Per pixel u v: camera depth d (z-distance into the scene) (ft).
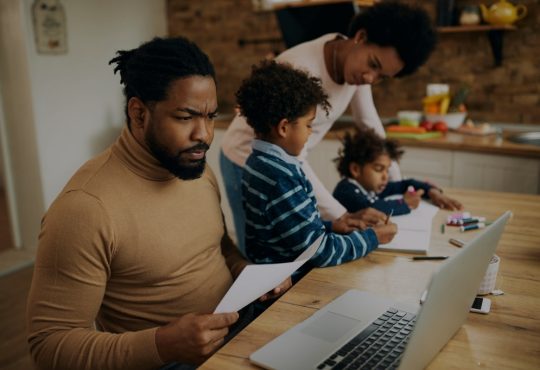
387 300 3.40
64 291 3.14
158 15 12.82
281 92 4.31
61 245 3.11
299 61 5.63
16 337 7.72
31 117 10.16
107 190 3.30
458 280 2.50
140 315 3.59
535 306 3.37
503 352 2.82
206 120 3.34
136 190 3.43
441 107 9.82
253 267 3.02
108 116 11.65
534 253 4.27
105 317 3.66
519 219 5.20
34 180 10.57
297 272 4.43
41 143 10.32
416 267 4.02
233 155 6.07
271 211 4.30
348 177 6.32
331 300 3.45
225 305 3.03
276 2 11.28
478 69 10.11
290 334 2.98
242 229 6.49
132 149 3.43
